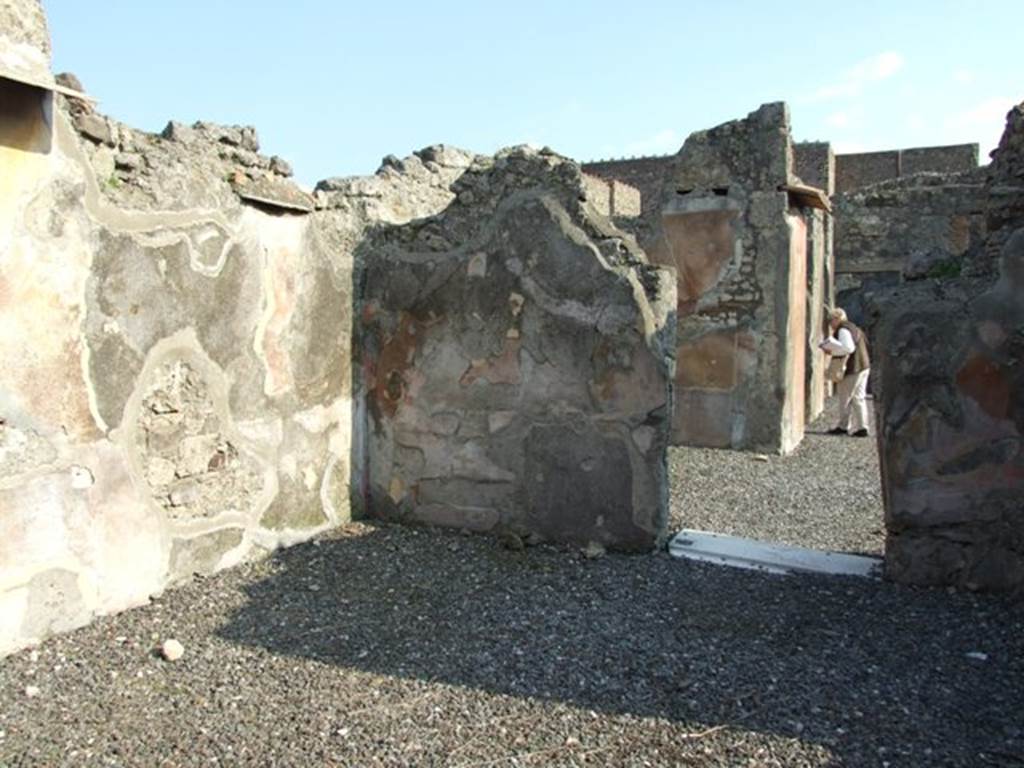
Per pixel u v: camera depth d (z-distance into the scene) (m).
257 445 4.26
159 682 2.92
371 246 4.93
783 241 7.75
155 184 3.67
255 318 4.21
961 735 2.54
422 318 4.79
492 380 4.63
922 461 3.83
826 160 18.11
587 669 3.03
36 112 3.16
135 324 3.59
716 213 7.98
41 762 2.39
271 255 4.30
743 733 2.56
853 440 8.78
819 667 3.03
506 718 2.66
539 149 4.58
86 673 2.98
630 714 2.69
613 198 14.57
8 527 3.11
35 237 3.18
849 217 13.48
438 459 4.80
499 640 3.29
